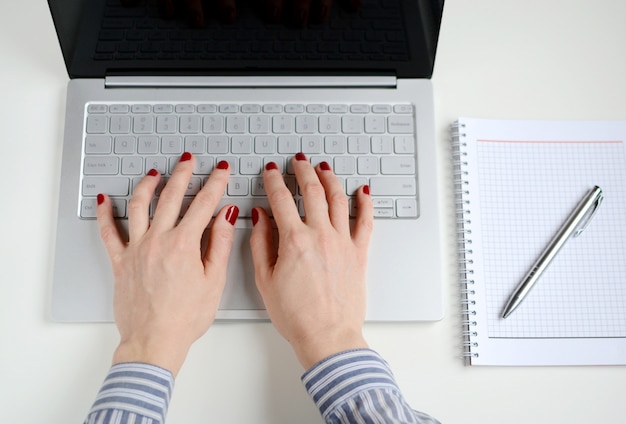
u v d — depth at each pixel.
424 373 0.53
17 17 0.63
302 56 0.59
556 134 0.60
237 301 0.53
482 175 0.58
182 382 0.52
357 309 0.50
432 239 0.56
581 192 0.58
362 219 0.55
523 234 0.57
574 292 0.55
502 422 0.52
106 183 0.56
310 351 0.47
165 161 0.57
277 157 0.58
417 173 0.57
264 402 0.52
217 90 0.59
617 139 0.60
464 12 0.66
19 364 0.52
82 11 0.55
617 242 0.56
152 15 0.57
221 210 0.54
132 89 0.59
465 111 0.61
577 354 0.53
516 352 0.53
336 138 0.58
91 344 0.53
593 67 0.64
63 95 0.60
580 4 0.66
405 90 0.60
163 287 0.48
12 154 0.58
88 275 0.53
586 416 0.52
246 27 0.58
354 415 0.41
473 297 0.55
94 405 0.43
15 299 0.54
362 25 0.58
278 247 0.54
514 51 0.64
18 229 0.56
